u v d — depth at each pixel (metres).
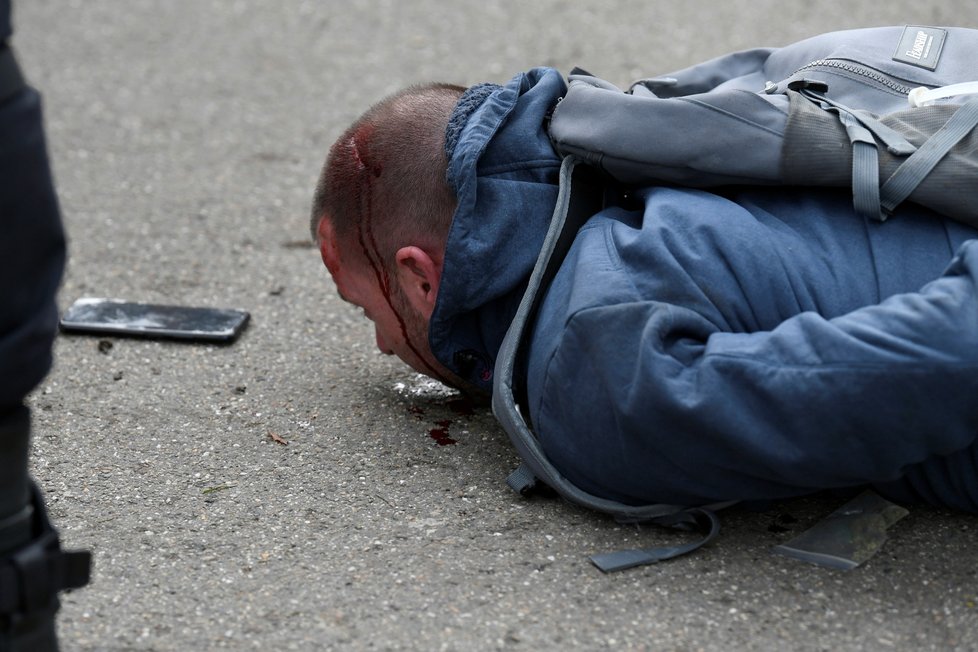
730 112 4.59
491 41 11.31
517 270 4.80
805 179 4.54
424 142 4.94
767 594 4.29
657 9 12.02
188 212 8.06
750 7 11.97
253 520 4.79
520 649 4.03
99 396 5.76
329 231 5.17
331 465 5.18
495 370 4.81
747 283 4.35
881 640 4.06
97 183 8.49
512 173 4.86
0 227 3.14
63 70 10.65
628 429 4.28
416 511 4.83
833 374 3.98
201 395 5.79
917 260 4.38
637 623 4.15
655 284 4.34
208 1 12.39
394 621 4.17
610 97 4.75
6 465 3.33
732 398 4.10
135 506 4.88
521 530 4.69
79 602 4.27
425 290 5.04
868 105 4.96
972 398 3.99
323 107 9.99
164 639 4.09
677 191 4.68
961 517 4.71
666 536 4.62
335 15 12.03
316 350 6.27
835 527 4.62
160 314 6.52
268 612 4.23
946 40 5.20
